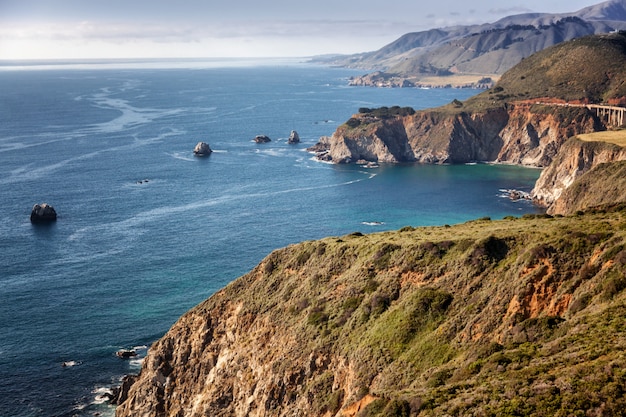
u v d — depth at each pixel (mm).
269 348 81875
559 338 50500
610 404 38250
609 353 43625
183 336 91812
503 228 85500
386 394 52406
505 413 40312
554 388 41062
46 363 102250
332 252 89000
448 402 45094
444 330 65062
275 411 74000
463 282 71625
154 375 89938
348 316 76375
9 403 92188
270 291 89875
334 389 69500
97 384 97188
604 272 59375
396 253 81312
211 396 83188
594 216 89750
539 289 63781
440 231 92625
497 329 61750
